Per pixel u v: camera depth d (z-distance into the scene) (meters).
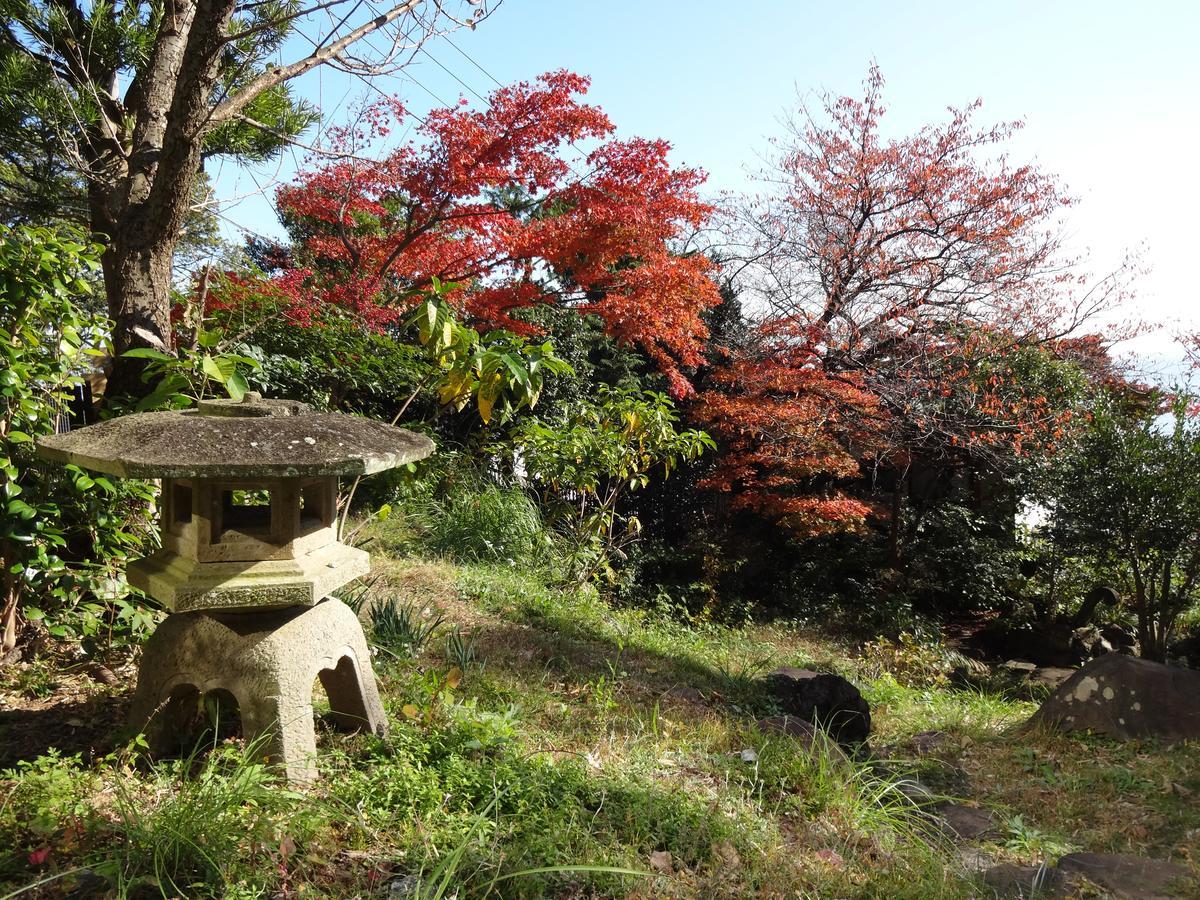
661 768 4.09
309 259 12.85
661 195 11.02
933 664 10.63
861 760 5.46
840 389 12.98
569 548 9.80
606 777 3.72
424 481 8.88
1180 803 4.73
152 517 4.48
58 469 4.06
